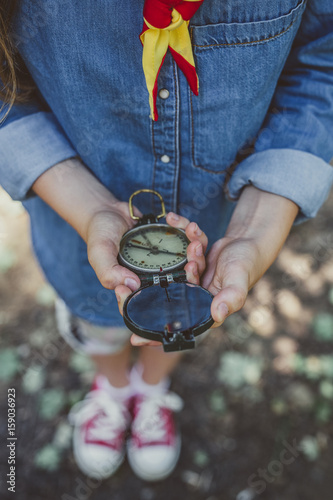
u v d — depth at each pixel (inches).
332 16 19.3
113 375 33.3
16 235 46.8
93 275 26.1
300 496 32.8
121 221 20.7
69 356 39.2
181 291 18.6
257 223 20.5
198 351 39.4
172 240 20.5
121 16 17.4
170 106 19.7
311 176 20.7
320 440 34.9
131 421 35.9
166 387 35.6
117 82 19.0
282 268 44.6
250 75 19.0
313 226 47.8
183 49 17.7
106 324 28.2
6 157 21.2
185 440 35.3
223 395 37.2
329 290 43.2
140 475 33.7
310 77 20.9
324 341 39.8
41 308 41.9
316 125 20.8
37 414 36.2
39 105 22.2
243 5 17.4
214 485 33.5
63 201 21.5
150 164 22.1
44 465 34.0
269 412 36.2
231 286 17.7
